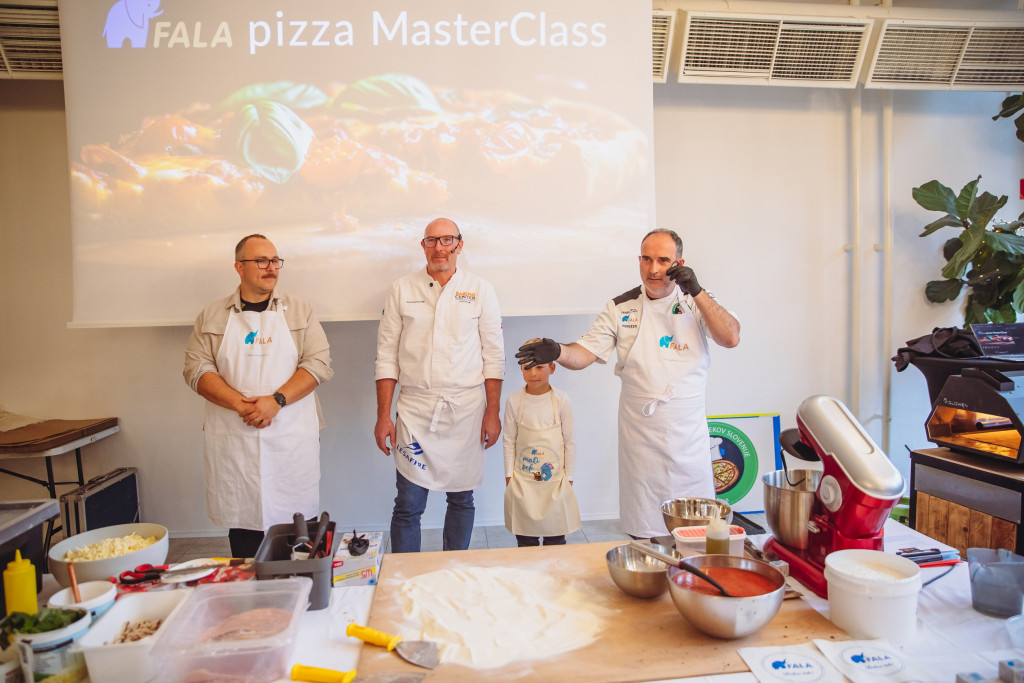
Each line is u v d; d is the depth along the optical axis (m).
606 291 3.18
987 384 2.30
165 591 1.28
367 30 3.06
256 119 3.03
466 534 2.85
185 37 2.99
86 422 3.32
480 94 3.11
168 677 1.10
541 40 3.12
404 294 2.79
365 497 3.55
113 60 2.97
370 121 3.07
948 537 2.41
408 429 2.74
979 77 3.60
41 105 3.33
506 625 1.29
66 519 3.02
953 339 2.98
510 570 1.55
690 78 3.43
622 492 2.54
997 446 2.35
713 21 3.36
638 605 1.37
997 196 3.91
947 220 3.53
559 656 1.18
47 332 3.39
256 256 2.53
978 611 1.33
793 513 1.52
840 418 1.47
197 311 3.04
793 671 1.12
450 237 2.70
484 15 3.10
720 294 3.79
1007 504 2.18
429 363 2.73
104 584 1.32
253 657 1.12
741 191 3.76
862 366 3.91
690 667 1.14
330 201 3.07
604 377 3.66
